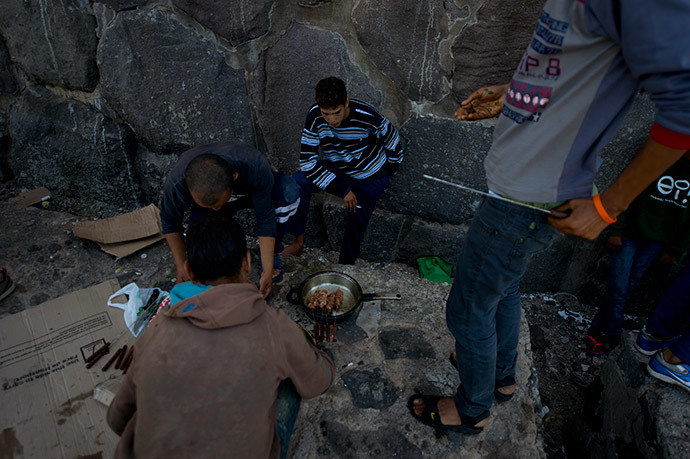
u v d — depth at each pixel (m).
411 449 1.76
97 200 3.39
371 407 1.88
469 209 2.84
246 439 1.15
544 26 1.03
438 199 2.85
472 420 1.70
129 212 3.27
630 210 2.49
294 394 1.53
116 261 2.86
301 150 2.57
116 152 3.14
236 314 1.16
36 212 3.17
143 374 1.12
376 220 3.10
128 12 2.56
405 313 2.29
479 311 1.41
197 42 2.56
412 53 2.35
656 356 1.92
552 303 3.21
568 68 1.01
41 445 1.78
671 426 1.77
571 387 2.78
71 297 2.39
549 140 1.09
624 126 2.35
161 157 3.12
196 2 2.43
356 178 2.66
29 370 2.05
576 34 0.97
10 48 2.92
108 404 1.89
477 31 2.18
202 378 1.11
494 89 1.64
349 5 2.31
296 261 2.73
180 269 2.21
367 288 2.45
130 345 2.17
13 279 2.66
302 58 2.51
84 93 2.96
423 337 2.17
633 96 1.01
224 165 1.77
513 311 1.64
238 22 2.44
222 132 2.84
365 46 2.40
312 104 2.65
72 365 2.07
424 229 3.04
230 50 2.56
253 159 2.09
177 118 2.85
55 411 1.89
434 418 1.77
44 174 3.37
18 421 1.85
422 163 2.73
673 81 0.85
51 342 2.18
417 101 2.51
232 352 1.13
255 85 2.66
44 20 2.71
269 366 1.17
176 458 1.11
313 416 1.85
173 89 2.74
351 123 2.41
